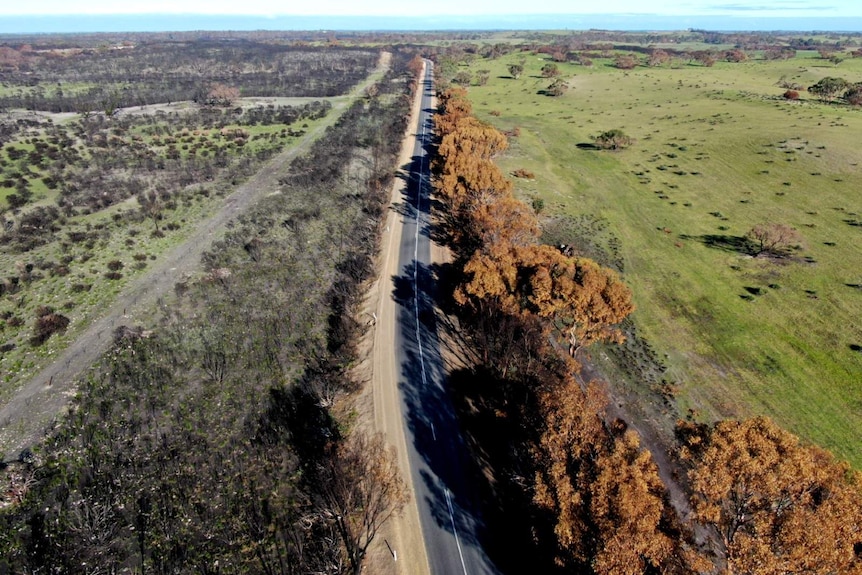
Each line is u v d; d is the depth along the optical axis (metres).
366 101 195.38
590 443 31.11
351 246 83.38
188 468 43.22
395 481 38.94
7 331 59.66
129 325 61.66
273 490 41.62
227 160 122.94
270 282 71.25
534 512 35.84
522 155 130.50
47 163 117.06
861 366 56.94
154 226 88.44
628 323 65.69
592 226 92.62
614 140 135.25
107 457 43.94
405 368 56.34
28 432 46.09
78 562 35.44
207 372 54.16
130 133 146.38
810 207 96.88
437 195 102.44
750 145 130.25
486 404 51.84
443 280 74.62
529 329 51.75
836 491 26.05
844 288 71.38
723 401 53.16
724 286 73.56
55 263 74.56
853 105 165.00
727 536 27.41
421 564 36.53
